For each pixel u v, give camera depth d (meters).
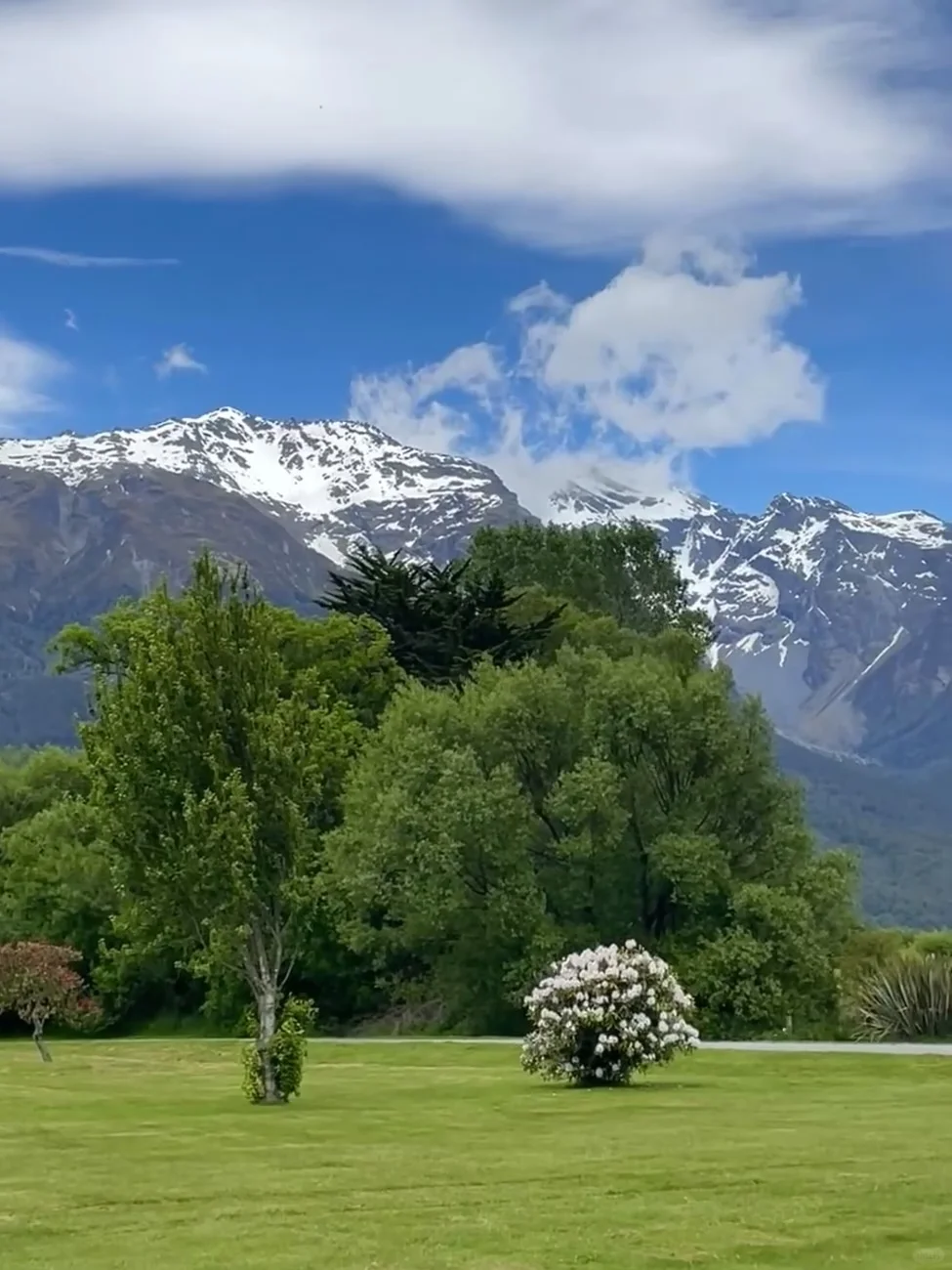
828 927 46.19
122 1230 13.51
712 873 46.00
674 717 48.00
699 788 48.16
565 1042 26.64
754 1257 12.09
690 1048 27.02
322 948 52.38
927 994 37.56
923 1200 14.43
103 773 25.05
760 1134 19.38
